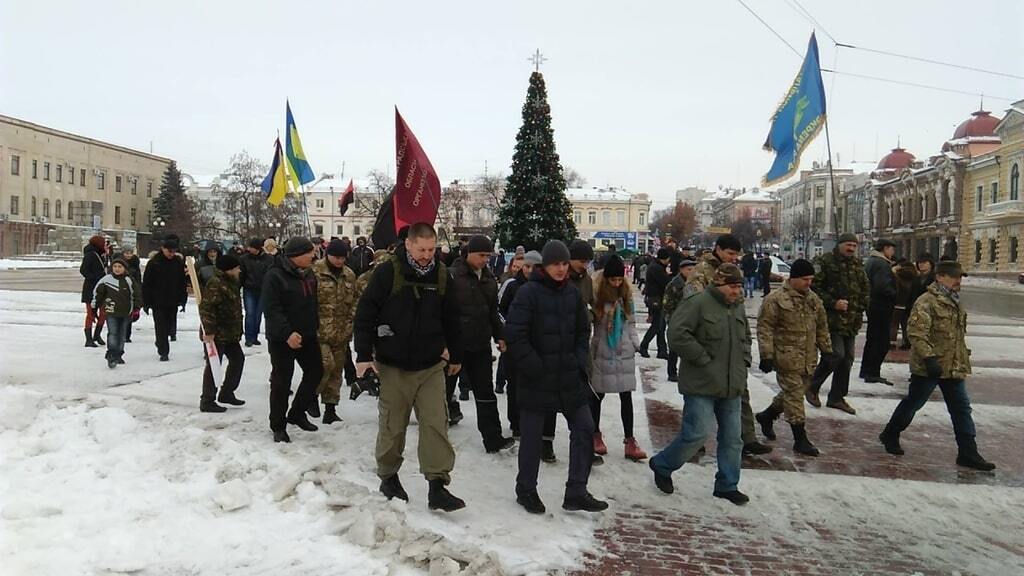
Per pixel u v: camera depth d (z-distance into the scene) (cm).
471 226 8256
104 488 496
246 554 411
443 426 496
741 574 427
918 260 1395
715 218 15638
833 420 819
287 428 700
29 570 380
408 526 447
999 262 5653
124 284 1017
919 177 6944
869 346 1055
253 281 1287
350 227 10194
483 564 397
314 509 470
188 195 9344
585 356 519
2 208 6675
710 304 541
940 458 677
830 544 474
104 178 8194
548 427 629
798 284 677
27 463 542
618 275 641
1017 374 1153
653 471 577
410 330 491
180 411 747
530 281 518
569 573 417
